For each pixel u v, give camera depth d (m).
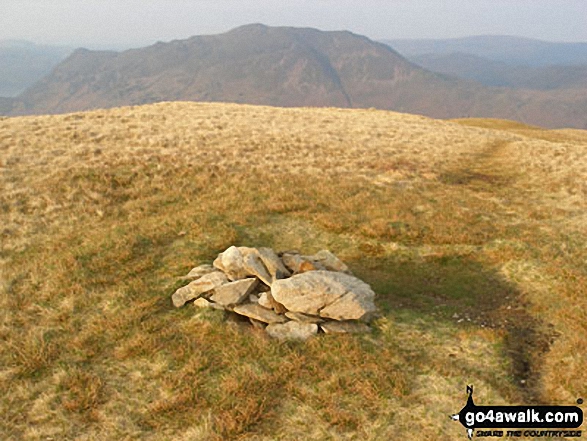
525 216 18.80
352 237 16.00
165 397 7.99
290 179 23.28
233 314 10.69
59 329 10.27
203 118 41.25
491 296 12.18
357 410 7.59
